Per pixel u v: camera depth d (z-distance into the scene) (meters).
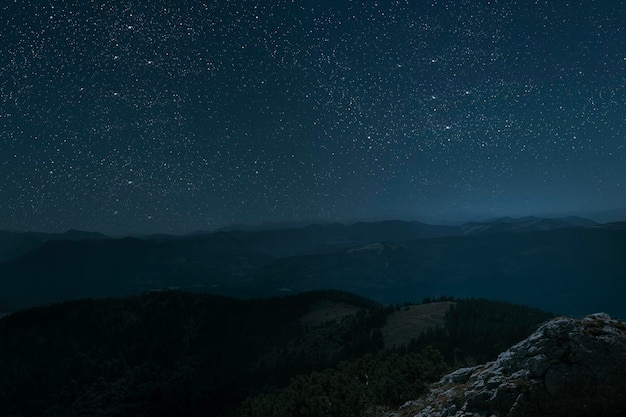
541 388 30.86
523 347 34.59
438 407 35.25
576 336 32.59
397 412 40.34
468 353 106.94
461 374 41.12
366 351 143.25
